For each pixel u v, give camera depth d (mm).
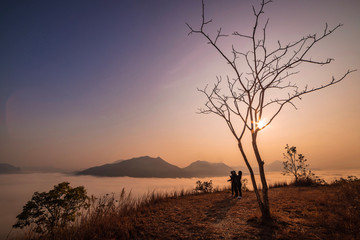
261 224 6273
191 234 5996
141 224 7047
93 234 6090
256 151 7117
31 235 5832
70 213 7387
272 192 13289
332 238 4699
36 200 7258
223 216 7754
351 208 6227
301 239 4859
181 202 11250
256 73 6984
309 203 8438
